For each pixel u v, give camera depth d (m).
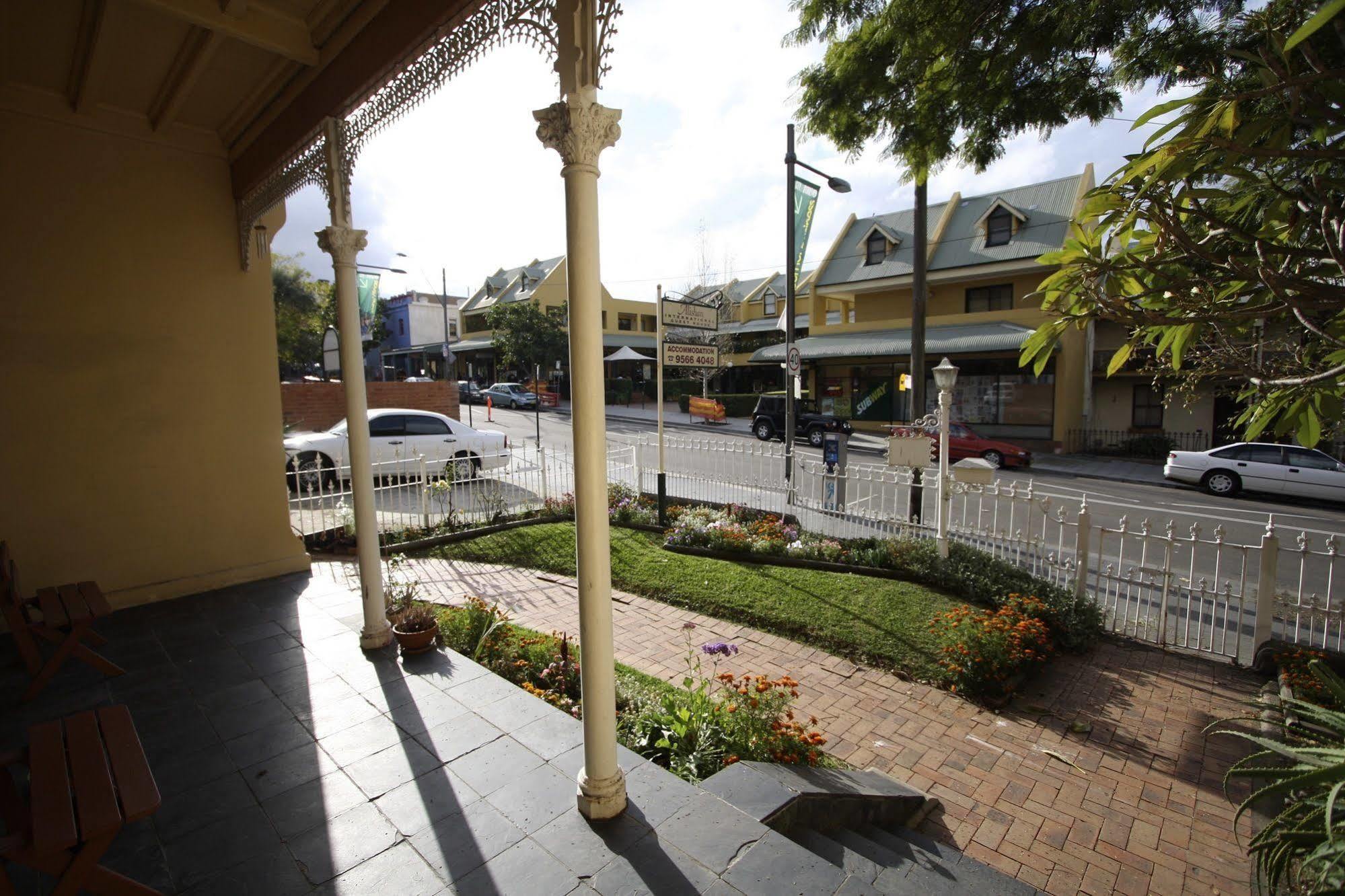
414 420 11.94
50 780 1.82
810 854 2.31
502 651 4.33
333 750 2.97
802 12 4.71
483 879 2.20
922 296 9.38
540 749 2.99
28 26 3.48
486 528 8.51
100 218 4.59
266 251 5.41
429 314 50.22
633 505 9.38
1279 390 2.65
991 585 6.11
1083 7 3.86
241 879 2.20
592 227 2.38
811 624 5.79
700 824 2.47
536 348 32.09
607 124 2.35
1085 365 20.44
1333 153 1.74
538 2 2.44
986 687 4.80
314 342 26.95
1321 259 2.26
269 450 5.53
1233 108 1.79
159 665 3.86
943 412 6.65
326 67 3.65
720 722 3.51
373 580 4.03
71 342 4.52
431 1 2.82
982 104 4.42
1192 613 6.50
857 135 5.07
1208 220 2.15
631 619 6.16
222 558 5.30
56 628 3.76
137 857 2.31
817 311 27.16
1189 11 3.84
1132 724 4.48
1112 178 2.17
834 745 4.19
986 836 3.38
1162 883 3.06
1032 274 20.64
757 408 21.59
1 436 4.29
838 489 9.29
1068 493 13.41
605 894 2.12
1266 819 3.46
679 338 9.00
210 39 3.46
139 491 4.86
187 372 5.04
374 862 2.29
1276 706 3.26
